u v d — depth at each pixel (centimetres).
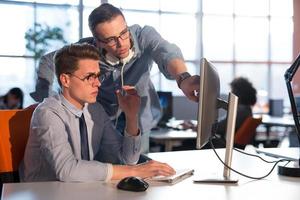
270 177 159
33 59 791
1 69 784
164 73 208
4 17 785
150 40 213
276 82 979
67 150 157
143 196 128
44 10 805
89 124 181
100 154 193
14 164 175
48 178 164
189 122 535
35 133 165
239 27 957
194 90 160
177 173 157
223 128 230
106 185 143
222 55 946
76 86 167
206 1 930
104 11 183
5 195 129
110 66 202
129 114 187
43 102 171
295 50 959
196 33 925
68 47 171
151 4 888
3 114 175
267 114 749
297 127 171
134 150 189
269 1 974
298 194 132
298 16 957
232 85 395
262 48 975
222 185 145
